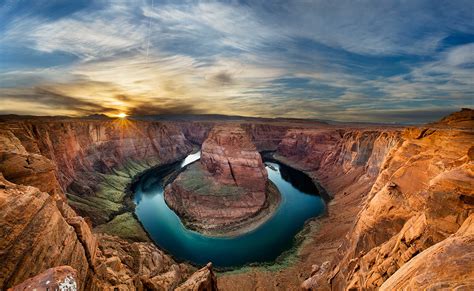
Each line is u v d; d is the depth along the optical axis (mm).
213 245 46375
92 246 16969
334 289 23469
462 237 8461
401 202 21172
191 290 20953
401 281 9352
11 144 25328
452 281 6629
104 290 15273
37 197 13477
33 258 10859
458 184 12734
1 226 10367
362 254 21828
